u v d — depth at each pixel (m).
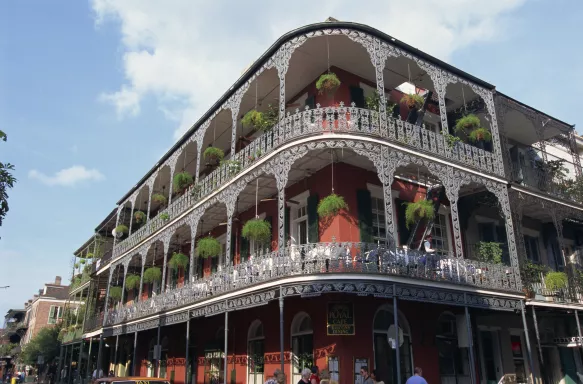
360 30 13.98
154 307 20.11
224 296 14.54
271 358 15.77
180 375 22.31
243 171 15.15
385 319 14.41
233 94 17.11
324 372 10.71
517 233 16.20
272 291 12.59
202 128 19.27
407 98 15.70
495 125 16.81
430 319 15.20
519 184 17.50
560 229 17.67
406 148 13.76
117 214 29.70
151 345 27.08
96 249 32.94
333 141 12.98
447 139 15.01
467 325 13.23
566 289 16.62
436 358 14.87
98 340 31.11
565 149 23.38
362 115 14.35
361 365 13.16
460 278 13.47
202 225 21.25
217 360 19.28
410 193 16.41
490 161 16.16
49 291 62.16
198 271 22.50
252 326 17.36
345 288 11.57
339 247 12.20
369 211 14.91
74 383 33.72
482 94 16.98
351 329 13.25
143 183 25.75
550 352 18.36
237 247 19.44
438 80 15.58
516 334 17.70
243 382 17.02
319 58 15.67
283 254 12.57
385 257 12.11
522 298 14.93
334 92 15.04
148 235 23.02
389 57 15.46
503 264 16.25
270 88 17.44
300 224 16.12
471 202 17.33
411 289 12.26
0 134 8.52
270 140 14.73
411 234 15.18
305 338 14.59
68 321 38.94
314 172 15.55
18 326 68.75
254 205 18.70
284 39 14.30
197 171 18.91
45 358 42.88
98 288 32.84
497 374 16.55
